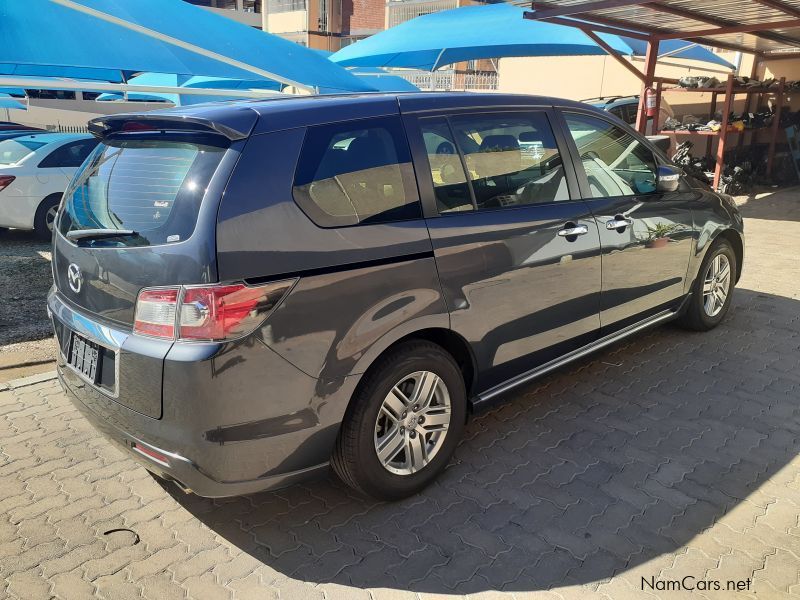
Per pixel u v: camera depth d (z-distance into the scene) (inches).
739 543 110.0
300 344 101.6
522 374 143.5
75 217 117.4
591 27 381.4
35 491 128.8
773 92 482.3
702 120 502.6
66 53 254.7
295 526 117.6
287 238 101.0
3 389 174.1
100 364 106.7
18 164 355.3
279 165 103.0
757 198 458.0
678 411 155.5
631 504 121.2
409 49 488.1
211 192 97.0
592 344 159.3
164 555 110.5
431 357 119.7
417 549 110.8
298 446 105.1
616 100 505.7
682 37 409.7
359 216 110.3
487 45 474.9
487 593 100.4
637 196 166.7
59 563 108.5
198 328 94.3
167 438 98.5
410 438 121.6
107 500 126.1
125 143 116.3
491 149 134.4
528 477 130.5
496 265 128.3
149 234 100.1
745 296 239.5
